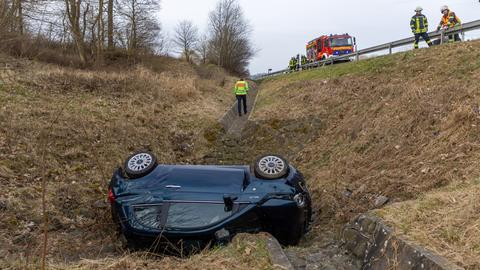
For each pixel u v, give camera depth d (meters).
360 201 6.77
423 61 13.30
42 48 23.61
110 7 35.69
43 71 16.12
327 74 19.14
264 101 18.95
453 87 9.40
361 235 4.85
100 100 13.88
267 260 3.88
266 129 13.04
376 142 9.02
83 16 32.25
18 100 11.27
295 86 18.55
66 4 28.20
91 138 9.80
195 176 5.40
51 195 6.52
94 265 3.88
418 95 9.88
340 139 10.48
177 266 3.87
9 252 4.54
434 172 6.41
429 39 16.33
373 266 4.30
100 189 7.32
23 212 5.70
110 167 8.60
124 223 4.73
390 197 6.45
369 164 8.23
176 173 5.49
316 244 5.55
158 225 4.61
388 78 13.25
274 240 4.39
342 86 14.71
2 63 16.83
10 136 8.27
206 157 11.55
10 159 7.34
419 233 4.17
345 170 8.48
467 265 3.48
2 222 5.28
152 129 12.30
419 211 4.68
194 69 41.12
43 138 8.58
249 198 4.89
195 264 3.89
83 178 7.62
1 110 9.88
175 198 4.87
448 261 3.54
